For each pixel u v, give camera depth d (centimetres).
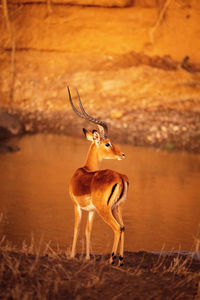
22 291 1650
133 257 2244
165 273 1945
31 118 7544
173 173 4994
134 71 8462
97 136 2261
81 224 3175
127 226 3128
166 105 7556
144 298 1675
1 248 2078
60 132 7200
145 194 4059
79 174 2106
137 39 9112
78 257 2162
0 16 9256
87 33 9150
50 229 3002
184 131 6750
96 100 7862
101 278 1816
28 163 5222
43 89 8288
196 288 1795
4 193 3912
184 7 9062
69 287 1712
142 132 6800
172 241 2825
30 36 9238
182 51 9012
